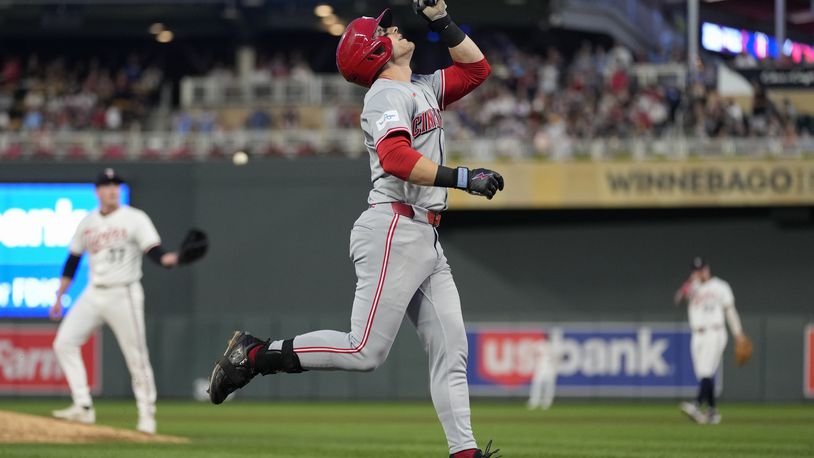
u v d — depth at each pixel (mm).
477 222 84312
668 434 44781
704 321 52750
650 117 86562
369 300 19734
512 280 84000
